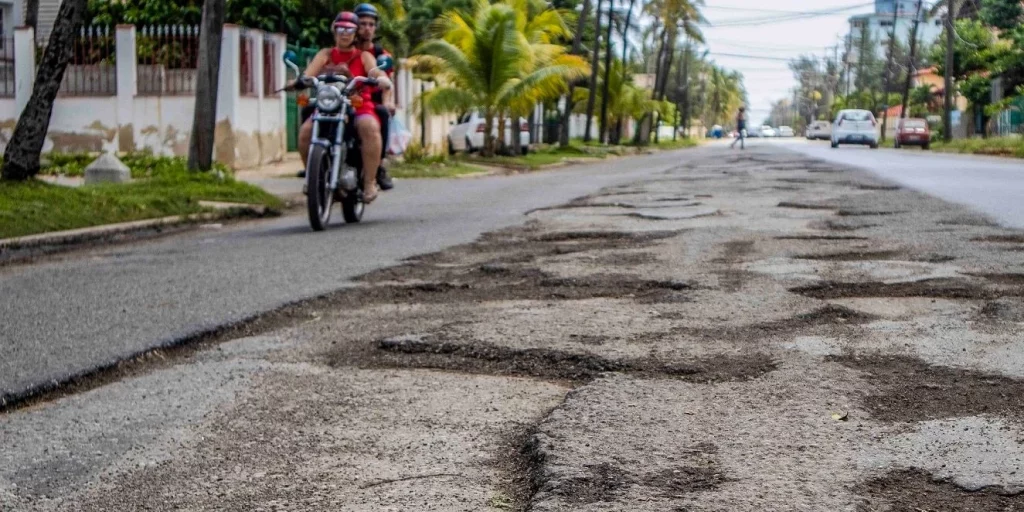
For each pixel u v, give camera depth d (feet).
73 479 9.81
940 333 14.80
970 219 30.14
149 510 8.99
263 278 21.71
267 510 8.88
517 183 58.13
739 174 61.21
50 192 34.94
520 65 88.69
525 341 14.78
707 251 24.07
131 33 64.90
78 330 16.66
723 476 9.28
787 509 8.50
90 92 65.82
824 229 28.35
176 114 65.16
